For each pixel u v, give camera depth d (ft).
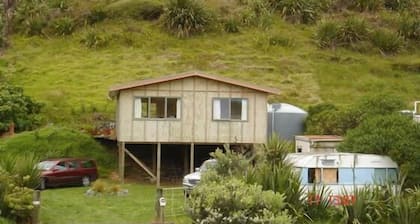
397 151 78.79
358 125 96.12
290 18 185.37
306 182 75.31
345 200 66.33
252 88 100.53
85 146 108.27
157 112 99.81
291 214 62.75
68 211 71.82
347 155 76.95
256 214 48.01
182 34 170.09
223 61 158.20
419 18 192.03
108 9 180.45
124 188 92.68
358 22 177.06
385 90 151.43
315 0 191.93
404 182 77.92
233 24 175.52
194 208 49.62
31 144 105.50
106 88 139.95
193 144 100.07
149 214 70.59
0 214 63.31
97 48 164.35
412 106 129.39
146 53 161.79
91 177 98.22
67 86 140.97
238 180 54.39
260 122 100.99
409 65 164.86
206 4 185.37
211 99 100.42
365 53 171.83
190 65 155.02
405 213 65.10
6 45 166.61
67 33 173.37
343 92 147.95
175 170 107.04
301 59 163.53
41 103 126.11
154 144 107.34
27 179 70.33
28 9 183.01
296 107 120.57
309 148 95.76
